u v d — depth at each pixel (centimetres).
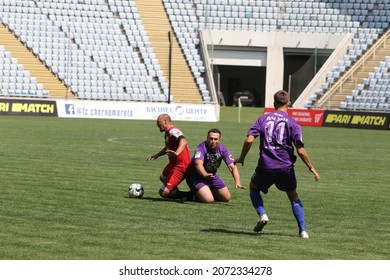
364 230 2791
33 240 2367
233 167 3347
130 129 8550
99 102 11244
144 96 12156
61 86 11912
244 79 14438
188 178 3441
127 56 12500
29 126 8400
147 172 4484
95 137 7162
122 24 12838
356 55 12619
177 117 11475
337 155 6284
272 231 2705
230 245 2391
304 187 4084
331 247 2417
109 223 2750
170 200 3422
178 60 12606
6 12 12406
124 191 3638
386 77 12175
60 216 2859
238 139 7631
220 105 13188
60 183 3812
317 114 11406
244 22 13238
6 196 3303
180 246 2350
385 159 6031
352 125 11188
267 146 2525
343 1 13450
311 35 12812
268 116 2544
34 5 12612
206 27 13025
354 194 3850
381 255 2311
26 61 11962
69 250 2239
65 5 12762
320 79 12369
